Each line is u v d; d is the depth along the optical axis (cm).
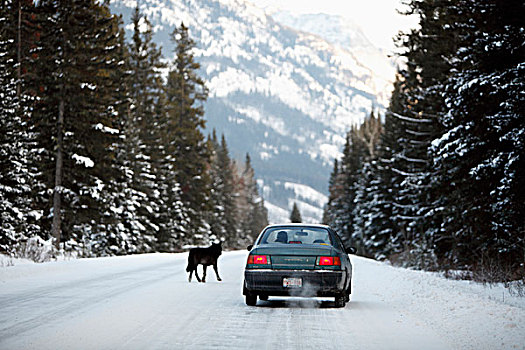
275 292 4069
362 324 3428
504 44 6294
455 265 8969
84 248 13512
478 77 6575
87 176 12800
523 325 3072
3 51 11538
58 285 5472
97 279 6266
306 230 4491
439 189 9025
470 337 2973
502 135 6372
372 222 17850
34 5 12700
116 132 12925
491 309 3616
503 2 6469
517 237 6988
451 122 7288
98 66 12788
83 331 3023
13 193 11038
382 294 5334
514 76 6200
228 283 6062
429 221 10812
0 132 10838
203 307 4069
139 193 16500
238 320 3506
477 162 6925
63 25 12138
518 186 6272
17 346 2630
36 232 12156
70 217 13088
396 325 3406
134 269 8131
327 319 3616
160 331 3064
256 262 4094
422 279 6438
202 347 2661
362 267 10012
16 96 11538
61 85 12169
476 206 7381
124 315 3600
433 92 9856
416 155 11869
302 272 4028
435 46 10119
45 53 12288
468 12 7088
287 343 2797
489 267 6750
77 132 12444
